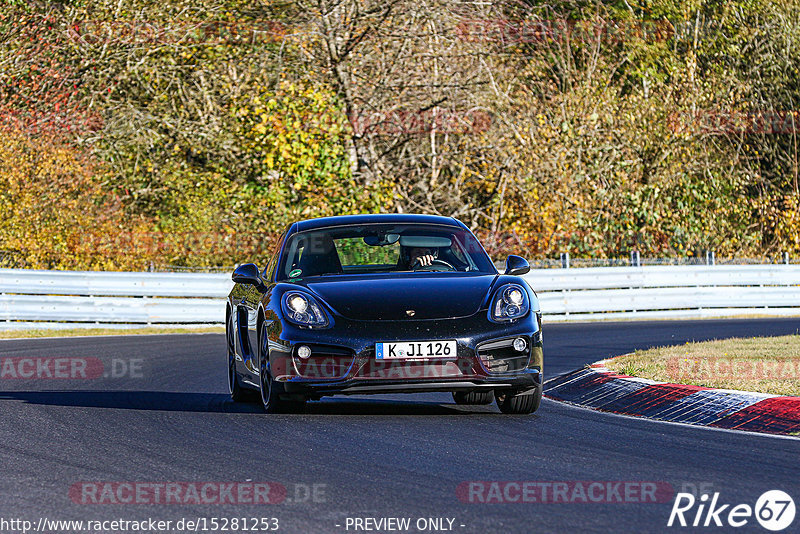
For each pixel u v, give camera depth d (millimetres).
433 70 81938
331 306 24578
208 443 21578
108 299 59469
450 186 83875
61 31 80875
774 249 89062
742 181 90250
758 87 98750
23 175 69000
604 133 83938
